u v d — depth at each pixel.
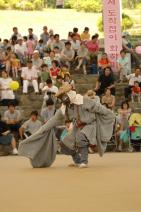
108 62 45.28
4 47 48.81
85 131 25.16
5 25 68.12
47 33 51.69
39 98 41.91
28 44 49.22
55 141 25.92
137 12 75.69
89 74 46.78
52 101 36.97
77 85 44.72
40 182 20.83
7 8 72.50
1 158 32.22
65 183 20.34
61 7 74.19
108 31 45.44
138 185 19.33
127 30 67.38
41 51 49.41
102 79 41.88
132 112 40.56
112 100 39.78
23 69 42.84
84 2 73.69
